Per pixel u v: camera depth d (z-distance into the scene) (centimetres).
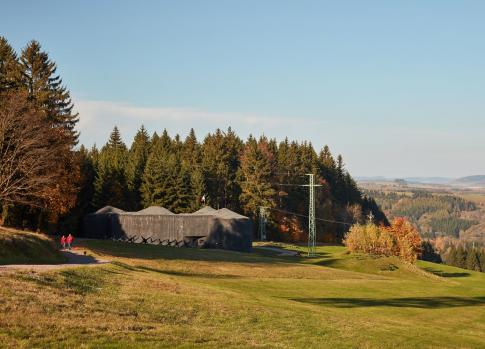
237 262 5928
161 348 1667
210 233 8456
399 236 8475
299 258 7931
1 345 1491
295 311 2917
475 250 16300
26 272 2692
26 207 6481
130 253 5562
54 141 6319
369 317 3162
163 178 10475
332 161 16475
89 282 2833
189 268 4912
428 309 3941
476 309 4181
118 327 1884
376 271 7000
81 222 9062
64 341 1599
